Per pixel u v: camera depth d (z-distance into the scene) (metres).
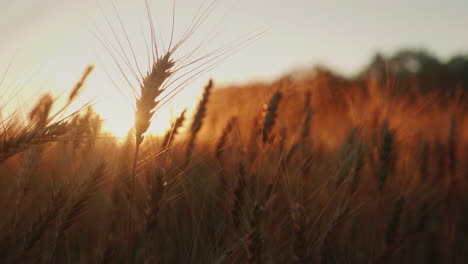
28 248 0.59
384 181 0.74
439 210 0.85
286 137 0.75
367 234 0.76
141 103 0.57
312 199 0.71
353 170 0.66
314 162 0.78
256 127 0.77
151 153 0.64
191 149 0.74
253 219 0.60
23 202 0.64
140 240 0.68
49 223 0.59
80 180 0.61
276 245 0.67
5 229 0.62
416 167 0.85
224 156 0.75
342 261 0.73
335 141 0.93
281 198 0.69
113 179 0.68
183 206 0.77
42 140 0.55
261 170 0.69
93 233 0.73
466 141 0.94
